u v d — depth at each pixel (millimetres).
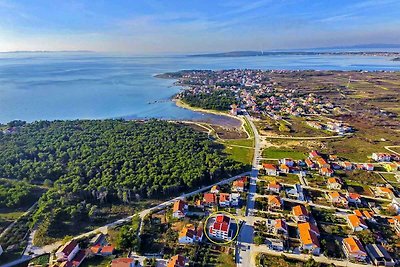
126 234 90625
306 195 120000
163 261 84062
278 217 104500
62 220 101312
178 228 98438
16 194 111375
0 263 83750
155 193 118938
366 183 130125
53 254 86938
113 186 118062
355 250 84688
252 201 115312
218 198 115938
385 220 103500
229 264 82938
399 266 82812
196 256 85875
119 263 80062
